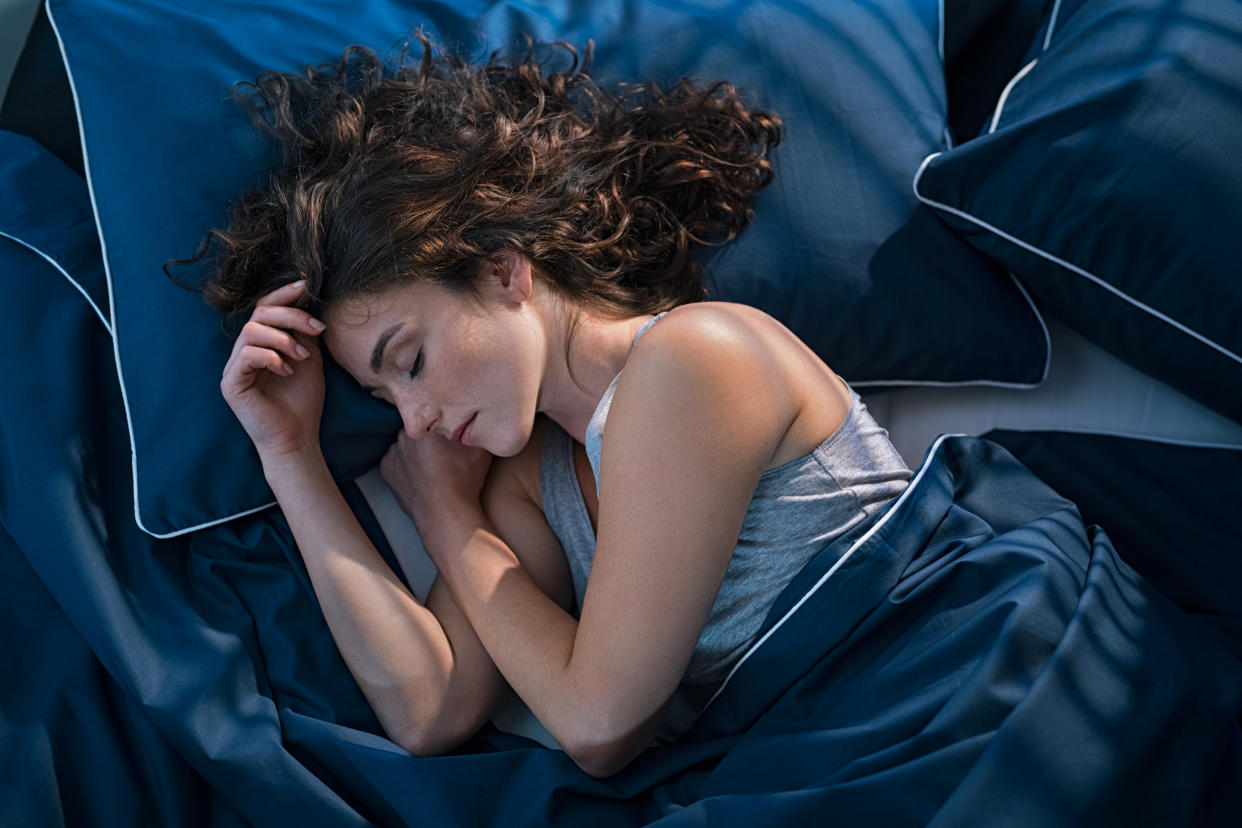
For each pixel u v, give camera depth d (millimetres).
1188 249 1274
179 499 1183
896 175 1377
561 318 1158
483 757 1093
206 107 1227
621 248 1211
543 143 1210
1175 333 1327
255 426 1169
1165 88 1294
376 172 1112
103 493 1202
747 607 1120
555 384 1173
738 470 1018
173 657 1133
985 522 1158
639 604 1006
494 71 1290
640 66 1376
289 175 1177
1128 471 1374
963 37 1533
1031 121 1323
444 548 1199
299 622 1188
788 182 1349
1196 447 1390
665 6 1418
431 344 1098
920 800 930
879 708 1027
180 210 1203
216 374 1192
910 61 1443
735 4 1417
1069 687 955
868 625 1064
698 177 1271
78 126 1358
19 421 1195
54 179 1354
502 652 1115
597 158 1241
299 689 1159
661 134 1290
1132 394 1453
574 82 1314
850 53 1412
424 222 1083
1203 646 1085
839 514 1116
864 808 944
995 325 1386
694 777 1084
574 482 1247
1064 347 1486
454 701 1150
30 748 1079
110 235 1223
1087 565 1109
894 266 1354
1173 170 1271
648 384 1020
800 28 1410
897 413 1472
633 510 1009
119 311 1213
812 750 1015
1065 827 894
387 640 1145
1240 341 1295
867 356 1379
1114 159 1288
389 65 1291
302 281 1128
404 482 1258
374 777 1090
